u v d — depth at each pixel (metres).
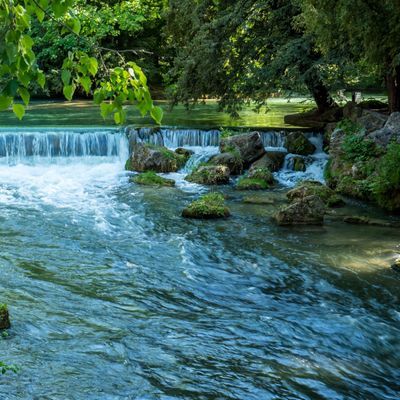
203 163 19.08
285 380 6.88
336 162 17.67
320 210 13.77
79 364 7.03
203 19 22.88
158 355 7.36
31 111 29.81
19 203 15.31
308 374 7.04
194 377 6.86
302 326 8.38
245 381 6.81
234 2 22.61
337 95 21.38
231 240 12.38
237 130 21.38
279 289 9.88
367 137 17.42
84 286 9.71
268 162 19.20
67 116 27.59
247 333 8.11
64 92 3.50
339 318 8.62
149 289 9.69
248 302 9.30
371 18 14.89
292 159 19.45
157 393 6.48
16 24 3.31
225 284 10.04
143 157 19.39
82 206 15.09
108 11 36.97
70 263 10.80
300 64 20.34
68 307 8.77
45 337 7.70
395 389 6.83
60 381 6.62
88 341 7.65
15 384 6.48
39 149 20.48
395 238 12.62
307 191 15.83
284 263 11.04
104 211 14.58
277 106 32.53
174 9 23.98
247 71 21.72
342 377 7.02
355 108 19.38
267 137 21.11
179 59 22.66
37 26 31.05
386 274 10.48
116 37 41.19
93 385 6.58
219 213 14.13
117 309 8.80
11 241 11.99
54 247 11.71
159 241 12.27
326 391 6.67
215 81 22.25
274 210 14.94
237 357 7.40
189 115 28.17
